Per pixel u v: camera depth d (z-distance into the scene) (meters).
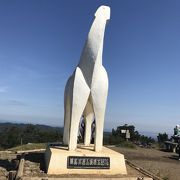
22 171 11.88
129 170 13.70
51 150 12.80
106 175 12.18
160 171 14.77
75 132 12.98
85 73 13.00
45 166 13.01
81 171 12.17
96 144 13.21
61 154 12.13
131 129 32.38
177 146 23.91
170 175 13.93
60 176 11.50
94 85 13.00
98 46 12.84
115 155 12.69
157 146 28.98
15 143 34.81
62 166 12.01
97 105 13.09
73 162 12.15
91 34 12.90
